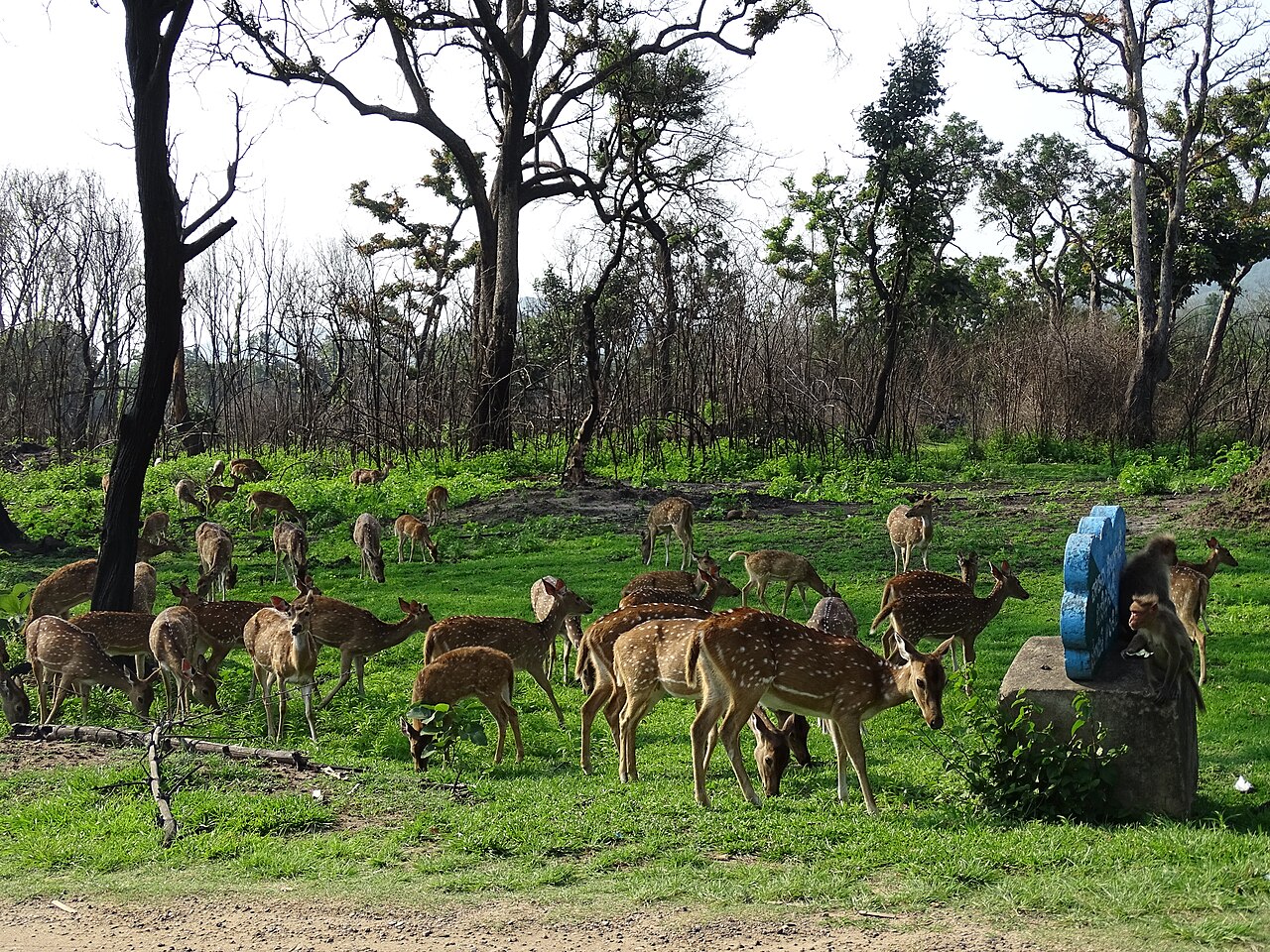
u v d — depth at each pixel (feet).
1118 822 26.11
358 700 40.83
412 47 129.70
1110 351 129.29
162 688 42.70
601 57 138.10
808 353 116.16
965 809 27.17
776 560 53.57
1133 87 125.08
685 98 139.33
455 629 38.86
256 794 29.50
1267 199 159.43
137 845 25.79
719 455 107.96
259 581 68.03
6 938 20.98
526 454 118.01
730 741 28.48
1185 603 39.96
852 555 67.97
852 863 23.27
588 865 24.06
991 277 220.23
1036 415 125.49
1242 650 43.27
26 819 27.78
